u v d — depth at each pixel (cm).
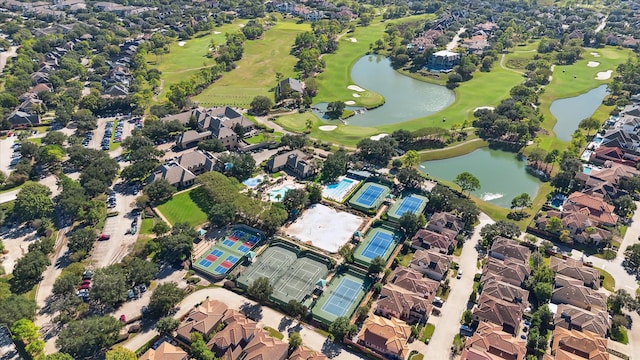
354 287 14488
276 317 13350
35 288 14350
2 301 13225
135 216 17862
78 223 17462
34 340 11962
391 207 18462
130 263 14612
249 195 18888
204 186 18838
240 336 12162
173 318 12950
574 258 15600
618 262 15450
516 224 17100
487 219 17738
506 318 12738
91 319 12206
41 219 17225
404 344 12100
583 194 18250
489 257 15512
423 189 19575
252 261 15450
